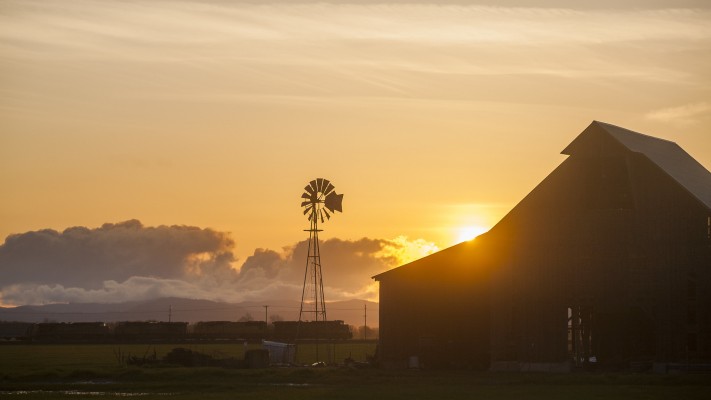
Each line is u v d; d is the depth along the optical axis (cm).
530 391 5578
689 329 6706
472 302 7469
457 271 7550
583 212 7069
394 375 6894
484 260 7475
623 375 6494
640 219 6912
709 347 6644
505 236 7300
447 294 7556
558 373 6856
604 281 6950
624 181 7031
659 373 6688
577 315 7425
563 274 7069
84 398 5456
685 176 7194
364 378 6656
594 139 7106
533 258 7188
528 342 7119
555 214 7150
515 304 7212
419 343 7575
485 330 7406
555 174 7200
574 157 7150
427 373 7081
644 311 6831
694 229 6750
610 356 7419
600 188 7062
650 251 6862
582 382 6144
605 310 6962
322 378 6650
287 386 6144
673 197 6831
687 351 6700
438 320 7556
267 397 5331
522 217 7256
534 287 7150
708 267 6688
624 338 7406
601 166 7088
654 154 7262
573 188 7125
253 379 6681
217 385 6203
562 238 7106
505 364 7181
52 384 6419
